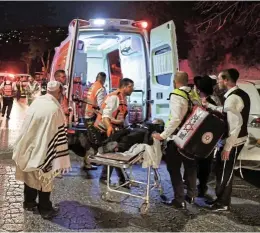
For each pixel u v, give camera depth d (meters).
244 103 3.85
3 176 5.12
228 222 3.80
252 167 4.86
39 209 3.78
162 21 16.97
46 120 3.50
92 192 4.60
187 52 17.23
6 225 3.57
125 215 3.91
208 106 4.18
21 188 4.65
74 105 6.09
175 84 4.06
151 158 3.88
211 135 3.73
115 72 8.65
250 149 4.80
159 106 6.32
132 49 6.95
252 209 4.19
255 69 13.33
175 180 4.05
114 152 4.20
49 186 3.67
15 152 3.56
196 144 3.75
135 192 4.65
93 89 5.56
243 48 13.44
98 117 5.16
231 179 4.01
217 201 4.12
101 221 3.73
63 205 4.13
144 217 3.87
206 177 4.48
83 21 6.31
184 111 3.79
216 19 13.30
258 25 12.22
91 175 5.35
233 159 3.97
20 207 4.03
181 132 3.79
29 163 3.48
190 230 3.59
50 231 3.47
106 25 6.41
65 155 3.61
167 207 4.17
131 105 6.72
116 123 4.81
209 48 14.57
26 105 16.48
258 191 4.86
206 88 4.17
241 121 3.77
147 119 6.68
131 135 4.27
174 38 5.64
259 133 4.77
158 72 6.30
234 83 3.92
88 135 5.27
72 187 4.78
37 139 3.50
